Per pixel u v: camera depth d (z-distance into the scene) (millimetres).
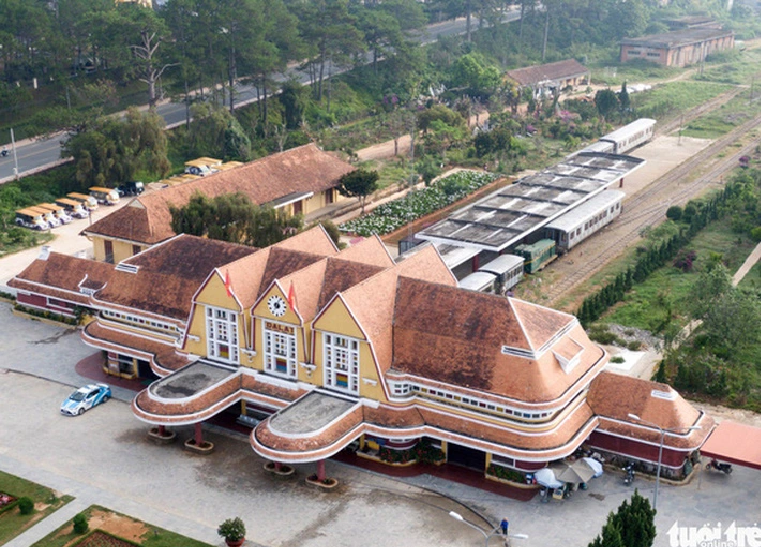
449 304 104688
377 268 109625
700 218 181250
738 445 99375
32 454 105625
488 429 99125
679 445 98750
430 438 104062
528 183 188875
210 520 93812
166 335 119500
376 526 92875
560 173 195125
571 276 160625
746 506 95938
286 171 186625
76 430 110875
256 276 113250
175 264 123000
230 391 108375
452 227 163750
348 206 194875
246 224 144750
